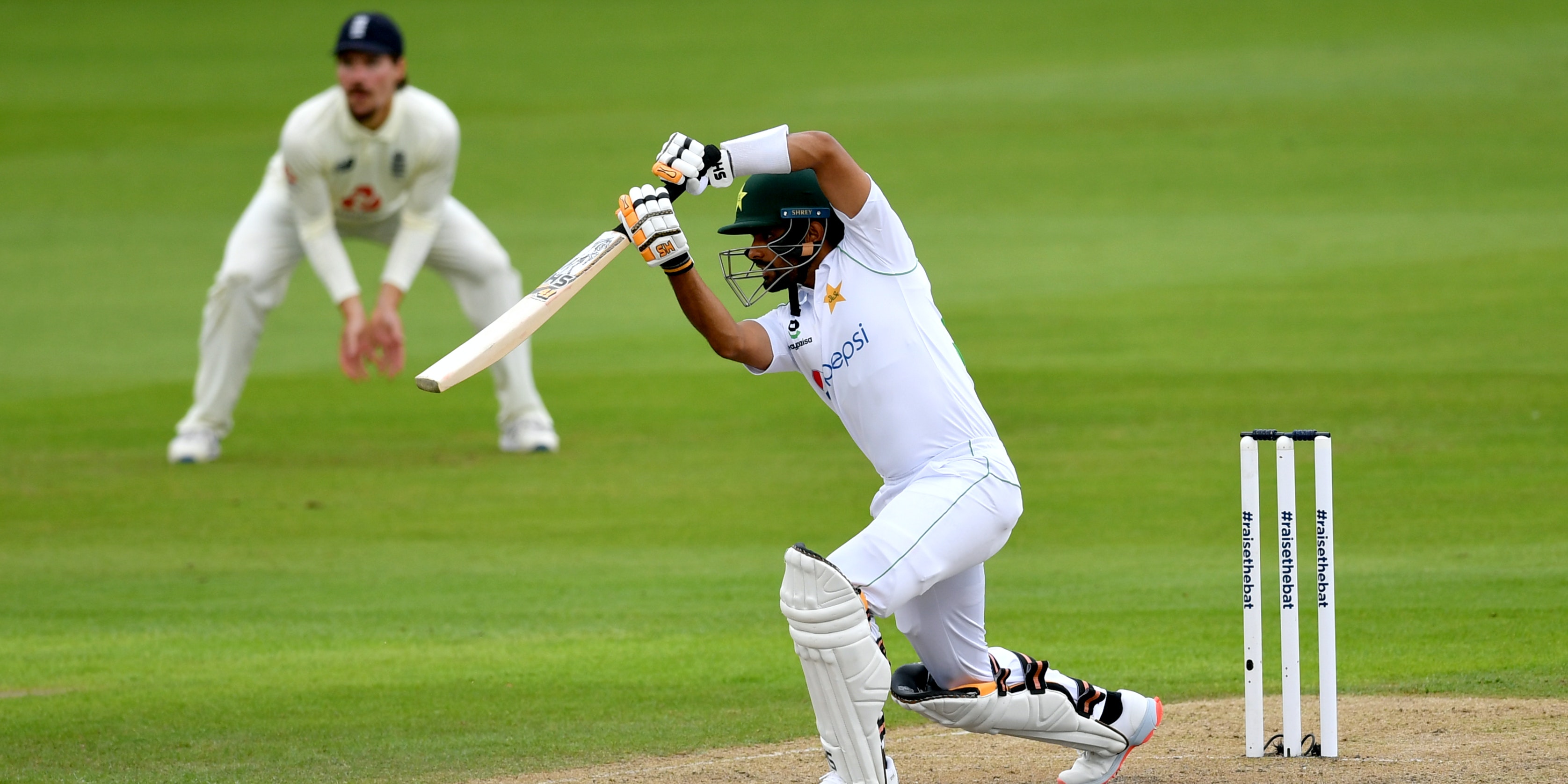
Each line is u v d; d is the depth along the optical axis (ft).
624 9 551.59
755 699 77.36
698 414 166.09
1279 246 245.04
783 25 517.96
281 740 71.15
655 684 80.69
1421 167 302.66
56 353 206.39
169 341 213.25
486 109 404.77
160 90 434.30
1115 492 124.67
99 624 96.12
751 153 52.85
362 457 151.53
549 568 109.19
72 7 559.79
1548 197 272.10
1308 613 90.94
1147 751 65.10
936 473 54.24
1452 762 61.31
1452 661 79.56
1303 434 61.67
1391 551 104.06
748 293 219.41
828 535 116.67
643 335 209.46
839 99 400.26
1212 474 129.70
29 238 287.07
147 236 288.30
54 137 380.99
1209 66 421.59
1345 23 472.44
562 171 332.80
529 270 245.04
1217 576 100.73
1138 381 167.02
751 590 101.81
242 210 310.65
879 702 52.75
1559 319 186.70
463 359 52.26
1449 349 174.60
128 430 165.27
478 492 135.33
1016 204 289.94
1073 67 431.84
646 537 117.91
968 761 65.82
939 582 54.54
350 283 137.28
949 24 506.07
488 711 75.82
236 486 138.82
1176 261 237.86
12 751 69.72
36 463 149.48
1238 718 70.69
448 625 94.79
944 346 55.26
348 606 99.96
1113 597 96.17
